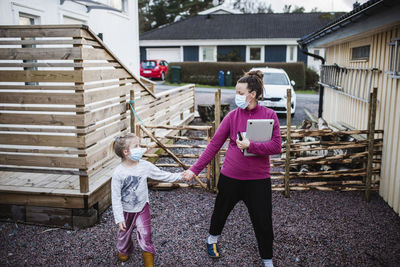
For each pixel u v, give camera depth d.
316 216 4.22
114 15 8.59
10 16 5.04
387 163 4.56
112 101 4.48
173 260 3.27
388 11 3.76
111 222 3.99
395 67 4.25
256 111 2.88
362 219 4.13
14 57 3.63
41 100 3.67
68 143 3.70
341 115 7.24
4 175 4.46
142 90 5.73
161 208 4.45
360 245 3.54
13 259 3.22
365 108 5.68
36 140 3.75
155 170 3.06
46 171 3.79
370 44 5.42
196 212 4.32
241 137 2.78
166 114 7.66
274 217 4.19
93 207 4.04
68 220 3.85
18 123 3.75
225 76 22.30
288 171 4.76
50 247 3.44
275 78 12.10
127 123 5.00
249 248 3.49
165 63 25.08
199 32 27.59
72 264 3.17
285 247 3.50
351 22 4.74
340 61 7.53
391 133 4.46
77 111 3.65
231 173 2.90
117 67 4.56
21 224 3.92
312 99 16.56
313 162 4.88
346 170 4.89
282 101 10.93
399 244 3.55
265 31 26.73
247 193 2.89
